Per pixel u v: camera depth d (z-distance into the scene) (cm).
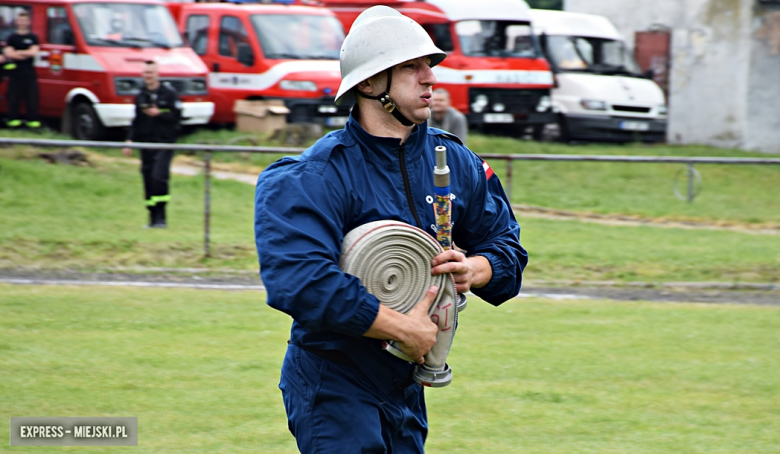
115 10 3581
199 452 936
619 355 1330
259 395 1121
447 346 640
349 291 589
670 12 4975
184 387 1144
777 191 2709
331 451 632
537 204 2878
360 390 639
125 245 2091
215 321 1482
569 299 1748
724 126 4822
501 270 675
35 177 2423
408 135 640
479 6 4128
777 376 1237
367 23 631
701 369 1264
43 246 2050
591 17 4594
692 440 996
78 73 3475
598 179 2947
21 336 1350
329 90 3675
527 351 1343
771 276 2030
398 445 668
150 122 2359
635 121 4278
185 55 3650
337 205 615
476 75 4031
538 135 4372
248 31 3759
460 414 1076
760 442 995
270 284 597
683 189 2844
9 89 3519
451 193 658
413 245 617
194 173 2453
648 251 2245
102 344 1323
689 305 1720
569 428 1033
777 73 4719
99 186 2464
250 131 3678
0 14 3672
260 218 611
